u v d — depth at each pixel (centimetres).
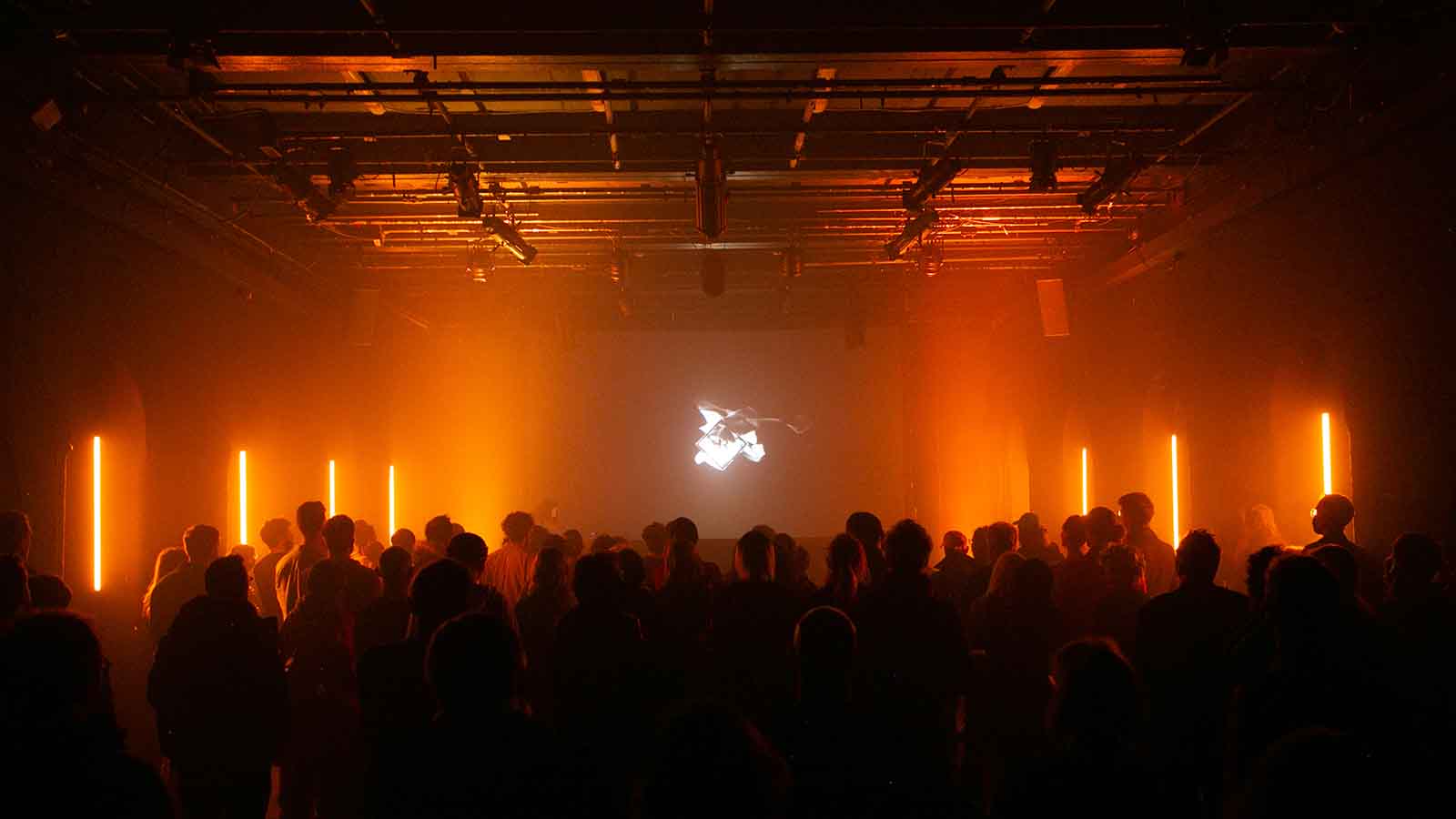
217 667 466
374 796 270
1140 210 1216
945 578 722
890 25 691
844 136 989
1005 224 1302
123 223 895
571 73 822
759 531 509
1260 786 200
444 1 686
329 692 539
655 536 820
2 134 711
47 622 256
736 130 934
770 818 200
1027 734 502
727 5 693
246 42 696
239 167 986
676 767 199
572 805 271
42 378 797
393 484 1780
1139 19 690
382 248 1364
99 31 673
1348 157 797
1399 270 764
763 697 471
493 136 940
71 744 237
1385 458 784
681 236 1327
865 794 318
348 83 816
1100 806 235
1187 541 454
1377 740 315
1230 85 807
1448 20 674
